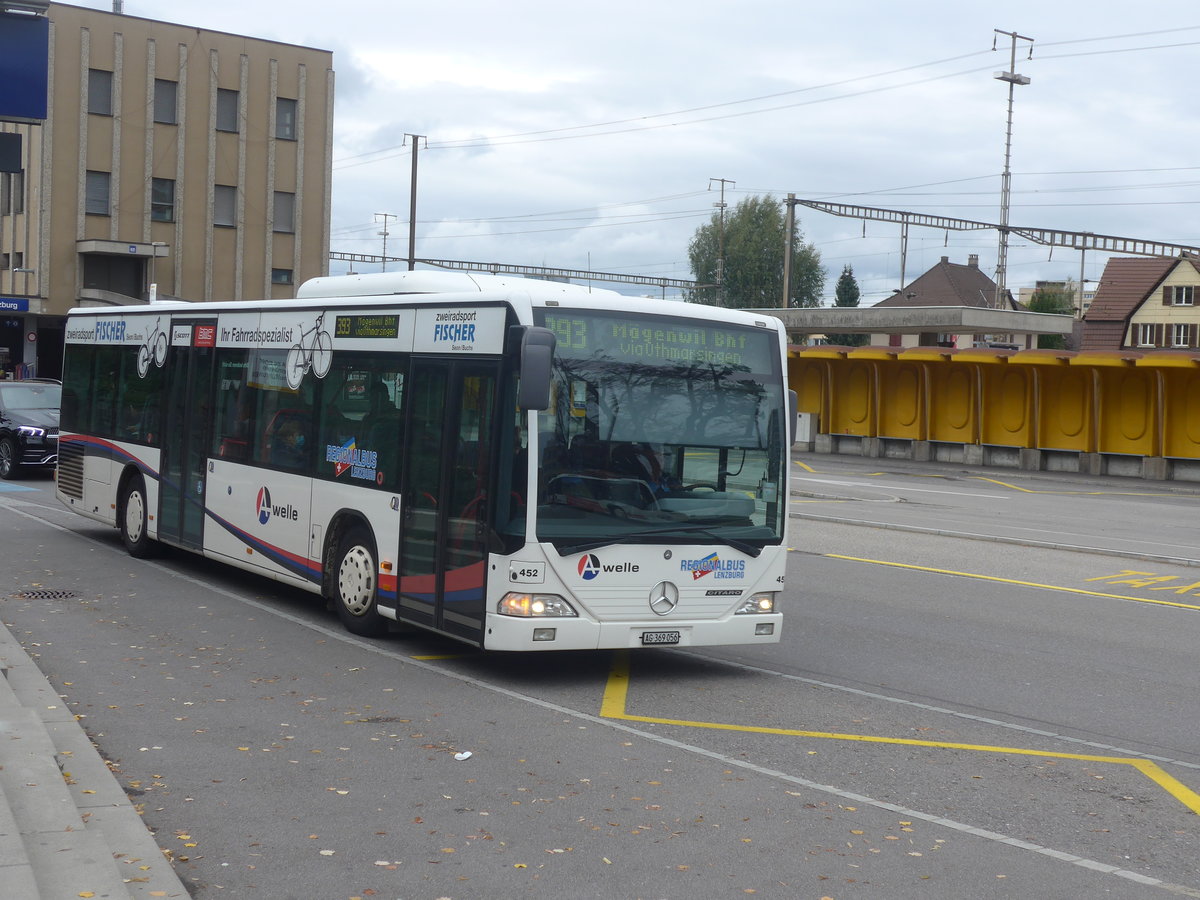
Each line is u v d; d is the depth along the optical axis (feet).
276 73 182.29
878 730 27.71
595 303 30.96
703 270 358.64
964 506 89.76
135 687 29.48
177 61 175.01
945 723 28.58
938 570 54.75
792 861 19.13
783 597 46.47
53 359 185.37
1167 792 23.52
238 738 25.35
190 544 46.50
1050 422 128.77
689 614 31.55
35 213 168.55
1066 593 49.42
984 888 18.25
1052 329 180.04
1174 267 271.08
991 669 34.76
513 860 18.84
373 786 22.38
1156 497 103.81
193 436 46.57
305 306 39.93
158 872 17.65
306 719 27.04
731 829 20.56
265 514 41.37
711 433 32.14
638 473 31.09
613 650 36.17
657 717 28.22
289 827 20.08
